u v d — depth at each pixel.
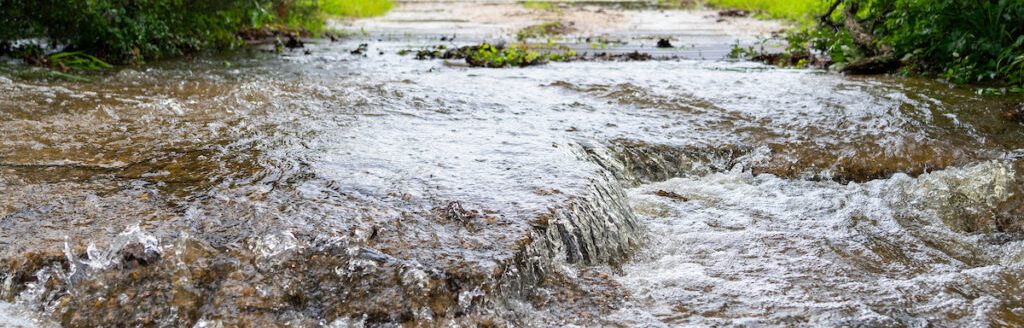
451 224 3.53
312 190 3.95
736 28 14.40
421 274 3.10
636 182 4.88
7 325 2.95
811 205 4.52
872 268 3.72
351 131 5.23
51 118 5.52
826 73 8.23
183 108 5.92
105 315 3.00
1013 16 7.61
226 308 2.98
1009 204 4.57
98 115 5.64
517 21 16.22
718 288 3.42
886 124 5.70
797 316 3.17
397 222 3.54
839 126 5.66
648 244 3.94
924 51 8.20
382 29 14.62
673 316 3.16
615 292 3.33
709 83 7.29
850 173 5.05
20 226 3.49
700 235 4.03
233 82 7.43
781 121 5.78
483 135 5.15
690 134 5.48
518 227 3.49
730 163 5.18
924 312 3.26
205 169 4.33
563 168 4.32
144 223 3.53
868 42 8.79
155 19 9.66
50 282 3.13
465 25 15.42
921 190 4.74
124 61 9.08
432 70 8.62
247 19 12.46
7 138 4.91
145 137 5.02
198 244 3.31
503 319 3.02
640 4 20.45
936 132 5.58
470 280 3.09
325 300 3.05
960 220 4.47
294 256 3.23
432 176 4.18
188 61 9.45
